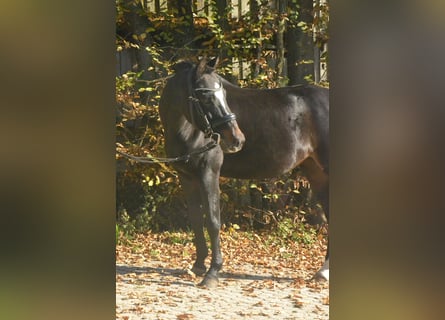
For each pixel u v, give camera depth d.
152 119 10.91
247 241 10.80
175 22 11.45
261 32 11.62
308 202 11.54
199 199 7.86
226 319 6.02
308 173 8.29
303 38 11.84
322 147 7.98
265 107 7.86
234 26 11.80
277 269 8.84
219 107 6.99
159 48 11.09
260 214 11.62
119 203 11.20
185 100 7.14
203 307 6.52
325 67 11.97
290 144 7.83
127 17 11.46
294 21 11.87
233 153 7.75
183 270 8.48
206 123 7.00
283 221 11.32
